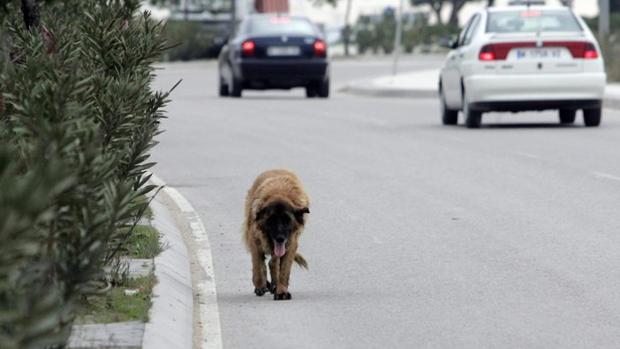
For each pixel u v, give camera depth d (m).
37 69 11.88
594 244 16.31
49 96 10.52
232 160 26.17
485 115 38.22
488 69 31.84
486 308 12.80
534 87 31.78
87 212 9.44
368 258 15.70
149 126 14.33
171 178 23.48
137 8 17.42
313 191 21.59
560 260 15.29
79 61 13.79
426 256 15.73
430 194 21.03
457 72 33.09
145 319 11.28
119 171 13.24
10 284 7.82
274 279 13.87
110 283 12.67
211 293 13.74
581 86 31.89
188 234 17.53
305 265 14.27
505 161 25.30
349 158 26.31
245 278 14.59
